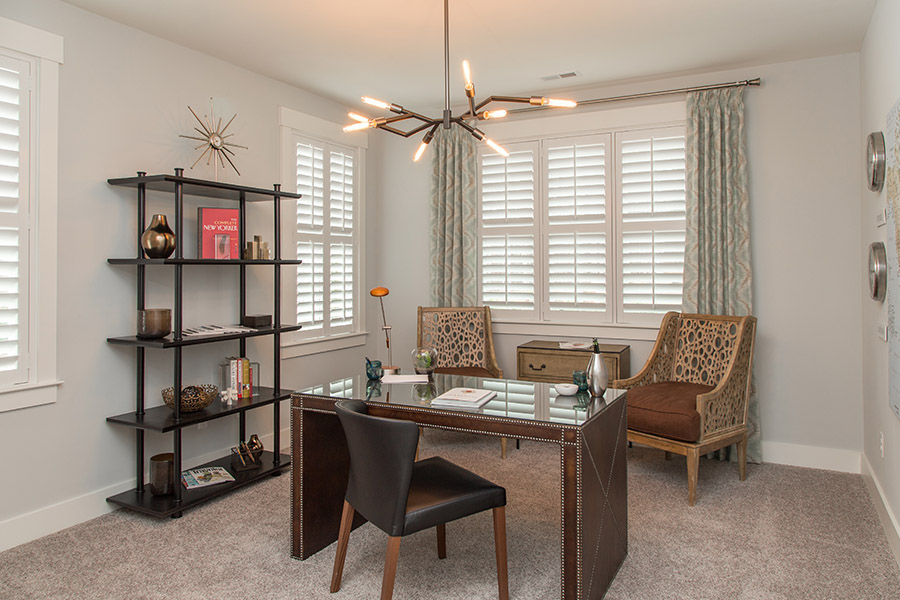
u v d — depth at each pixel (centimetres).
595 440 202
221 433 360
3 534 251
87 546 253
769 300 371
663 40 328
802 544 254
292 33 314
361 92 422
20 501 258
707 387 345
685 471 354
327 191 440
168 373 322
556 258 432
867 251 316
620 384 344
